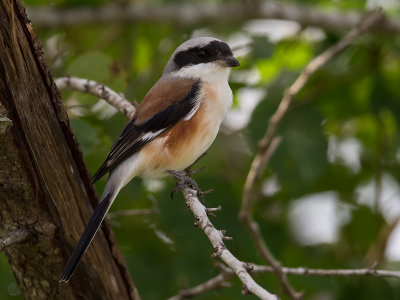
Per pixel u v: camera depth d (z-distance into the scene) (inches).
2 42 243.9
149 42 531.8
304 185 422.0
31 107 254.2
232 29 502.9
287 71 431.2
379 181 443.2
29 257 270.2
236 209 404.8
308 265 427.2
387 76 456.1
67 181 271.3
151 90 353.4
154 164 337.4
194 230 390.0
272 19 486.9
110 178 328.5
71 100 393.4
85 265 280.1
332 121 480.7
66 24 498.0
